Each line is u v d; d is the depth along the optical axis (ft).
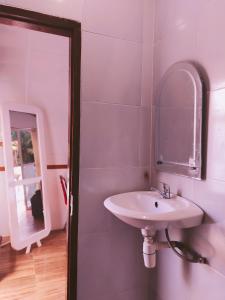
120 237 4.96
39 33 7.92
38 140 9.47
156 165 4.91
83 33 4.54
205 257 3.68
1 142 8.97
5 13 4.02
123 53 4.87
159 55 4.91
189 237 4.03
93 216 4.73
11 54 8.68
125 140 4.96
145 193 4.81
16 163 8.70
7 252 8.29
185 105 4.04
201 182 3.76
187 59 4.09
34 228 8.94
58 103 9.96
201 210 3.71
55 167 10.11
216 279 3.47
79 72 4.49
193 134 3.84
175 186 4.43
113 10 4.77
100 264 4.81
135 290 5.13
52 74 9.63
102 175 4.79
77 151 4.53
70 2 4.43
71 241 4.55
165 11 4.71
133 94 4.99
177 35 4.34
